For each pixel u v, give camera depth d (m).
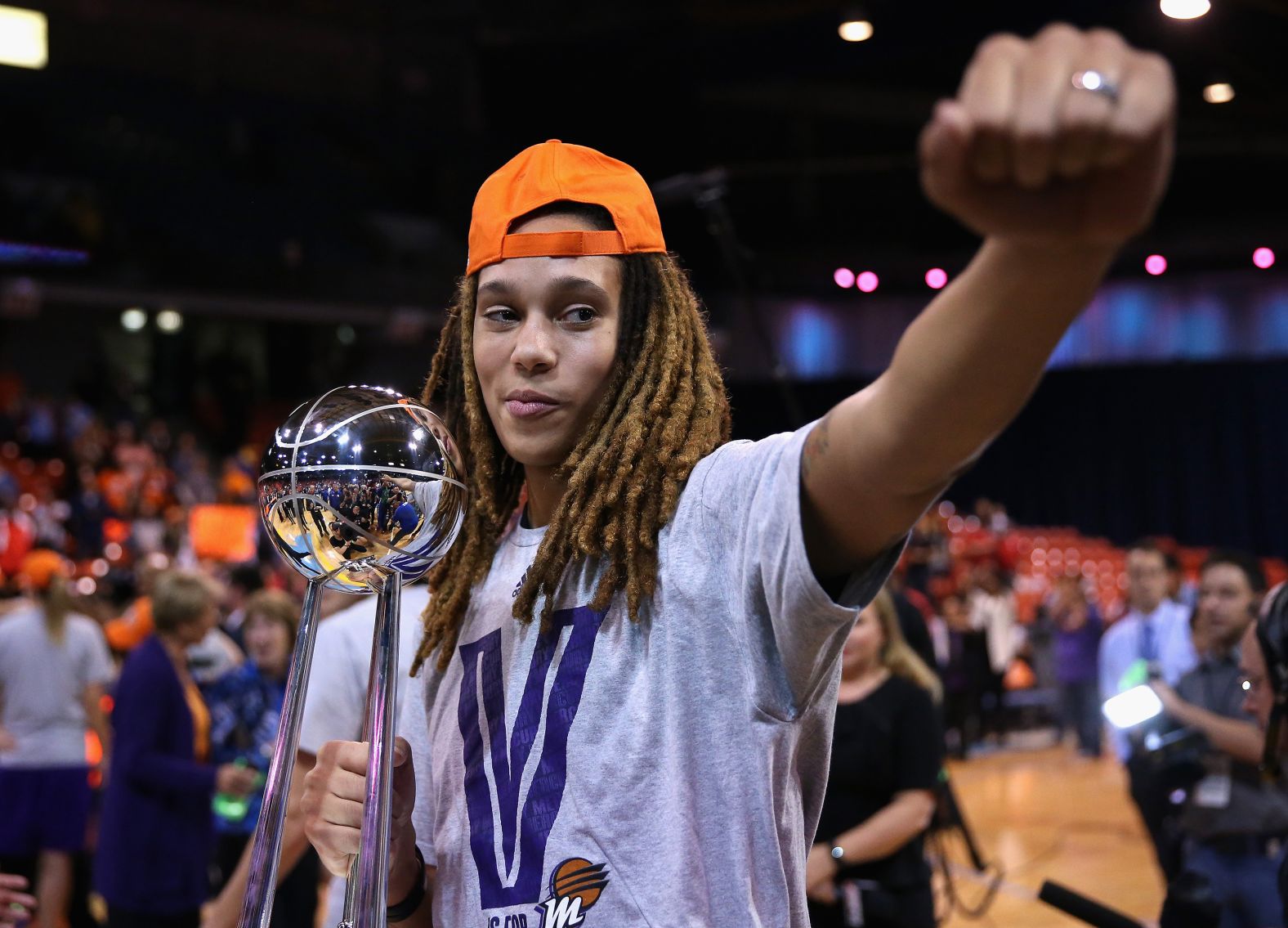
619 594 0.95
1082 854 6.30
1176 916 2.25
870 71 13.22
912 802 2.62
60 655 4.59
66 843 4.54
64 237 12.88
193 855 3.65
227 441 16.27
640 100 12.48
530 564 1.03
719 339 14.34
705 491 0.93
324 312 14.24
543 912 0.90
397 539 0.85
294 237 14.04
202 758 3.85
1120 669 5.17
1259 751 2.89
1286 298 14.22
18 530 10.34
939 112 0.53
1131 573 5.20
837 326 14.93
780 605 0.83
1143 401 14.95
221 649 4.14
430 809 1.06
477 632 1.04
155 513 12.55
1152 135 0.51
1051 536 15.27
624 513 0.96
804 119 14.27
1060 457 15.47
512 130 13.67
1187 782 3.33
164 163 13.45
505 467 1.14
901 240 14.59
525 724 0.96
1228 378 14.44
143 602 6.46
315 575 0.87
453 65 13.83
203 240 13.58
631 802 0.90
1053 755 10.42
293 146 14.10
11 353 15.36
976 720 10.84
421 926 1.05
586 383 1.00
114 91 13.15
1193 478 14.70
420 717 1.10
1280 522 14.23
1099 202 0.55
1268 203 13.38
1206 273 14.35
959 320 0.65
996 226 0.57
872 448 0.72
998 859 6.23
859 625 2.71
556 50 12.59
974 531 14.84
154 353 16.25
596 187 1.02
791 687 0.87
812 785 0.96
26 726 4.54
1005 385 0.65
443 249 14.45
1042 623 11.95
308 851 3.51
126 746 3.61
